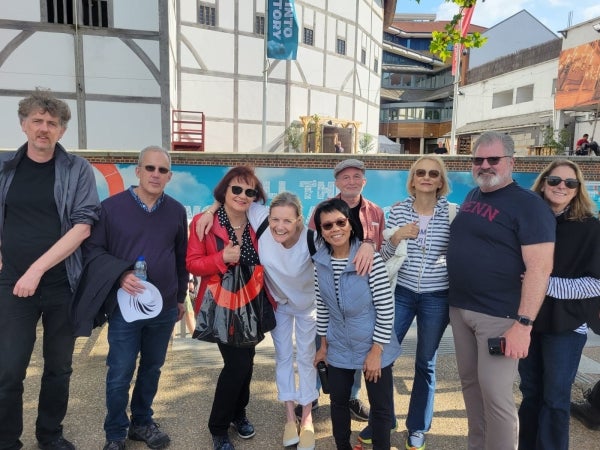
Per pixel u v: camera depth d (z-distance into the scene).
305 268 2.52
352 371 2.33
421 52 46.53
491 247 2.08
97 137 12.30
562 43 21.69
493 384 2.06
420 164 2.53
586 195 2.25
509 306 2.05
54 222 2.28
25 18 11.50
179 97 15.33
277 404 3.10
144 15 12.20
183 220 2.66
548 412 2.33
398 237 2.47
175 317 2.63
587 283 2.17
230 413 2.50
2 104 11.59
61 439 2.52
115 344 2.41
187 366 3.65
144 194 2.47
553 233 1.98
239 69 16.45
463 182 6.08
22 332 2.25
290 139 17.64
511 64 27.88
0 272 2.26
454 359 3.90
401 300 2.58
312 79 18.55
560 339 2.25
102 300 2.26
